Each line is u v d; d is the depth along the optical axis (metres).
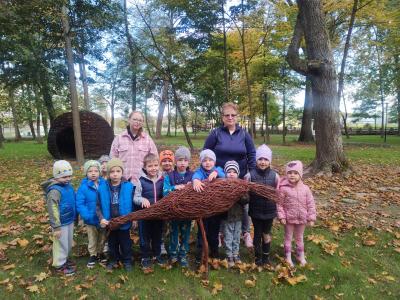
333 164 9.32
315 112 9.53
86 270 4.05
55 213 3.88
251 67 23.47
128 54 17.38
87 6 11.36
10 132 67.06
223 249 4.66
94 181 4.16
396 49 23.38
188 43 14.83
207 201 3.77
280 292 3.71
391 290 3.82
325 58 9.20
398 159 13.74
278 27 16.95
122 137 4.77
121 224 3.86
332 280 3.96
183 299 3.55
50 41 12.99
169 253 4.33
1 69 17.28
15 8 10.52
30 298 3.53
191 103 22.03
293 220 4.26
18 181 8.98
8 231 5.18
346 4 14.88
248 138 4.58
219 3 14.02
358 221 5.75
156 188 4.20
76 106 11.92
